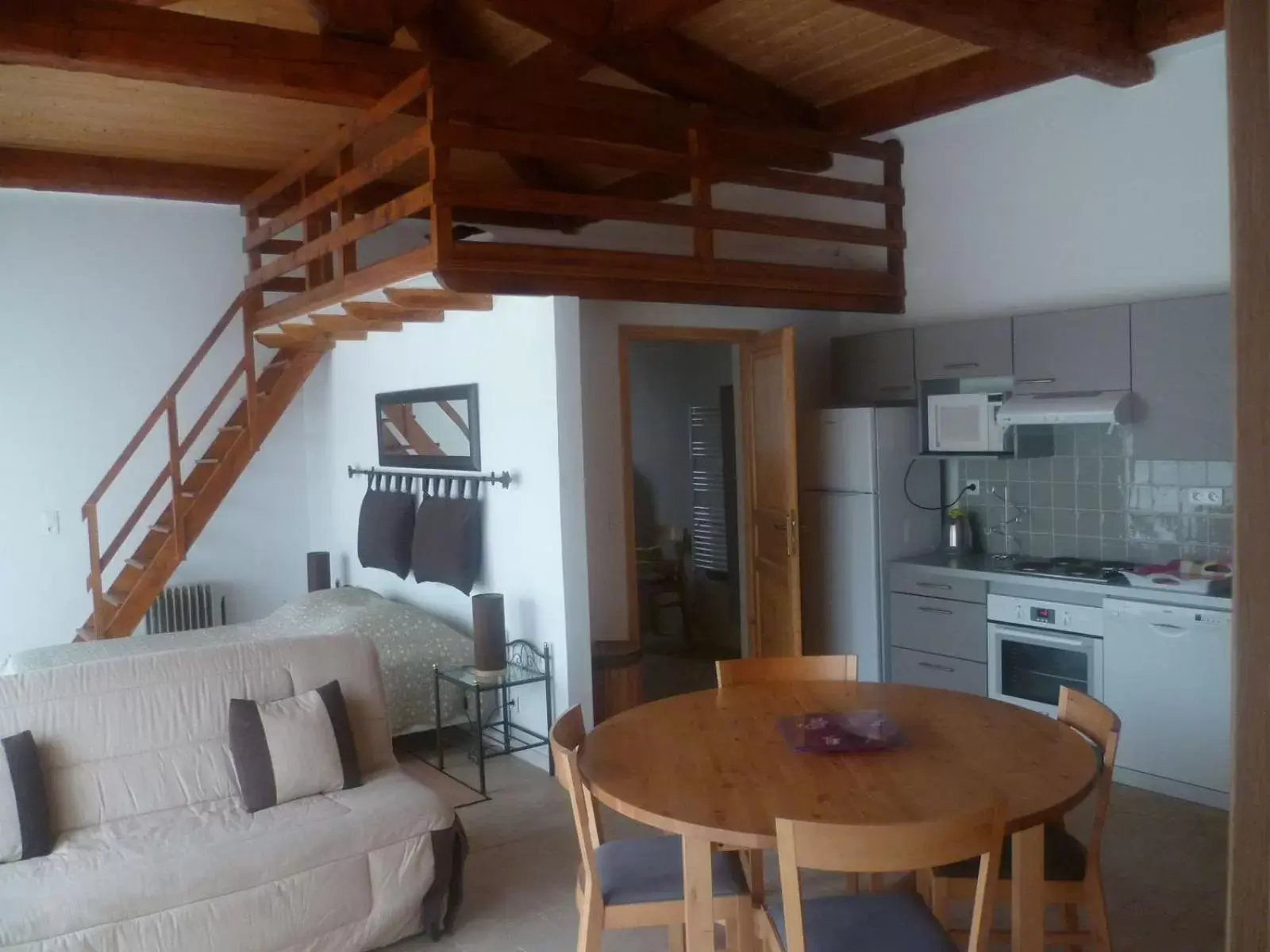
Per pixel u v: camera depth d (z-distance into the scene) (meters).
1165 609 4.05
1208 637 3.94
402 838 3.13
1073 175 4.71
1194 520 4.46
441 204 3.91
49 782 3.03
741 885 2.46
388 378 6.11
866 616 5.32
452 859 3.24
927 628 5.02
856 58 4.90
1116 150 4.54
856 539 5.35
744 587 6.05
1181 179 4.32
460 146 3.94
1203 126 4.23
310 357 6.48
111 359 6.11
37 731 3.08
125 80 4.82
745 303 4.89
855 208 5.77
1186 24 4.01
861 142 5.28
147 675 3.29
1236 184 1.09
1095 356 4.47
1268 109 1.07
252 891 2.87
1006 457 4.92
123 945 2.69
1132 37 4.16
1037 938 2.31
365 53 4.34
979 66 4.73
